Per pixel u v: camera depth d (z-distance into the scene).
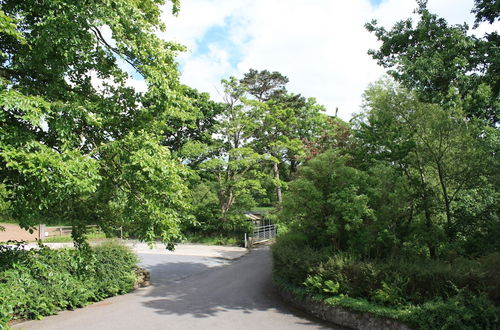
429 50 9.38
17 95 5.10
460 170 11.28
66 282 7.60
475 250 10.44
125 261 12.85
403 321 7.74
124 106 7.86
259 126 27.41
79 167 5.52
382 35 10.59
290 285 10.88
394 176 10.91
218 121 28.36
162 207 7.18
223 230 26.34
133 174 6.80
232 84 25.95
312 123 30.39
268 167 33.53
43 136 6.49
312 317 9.47
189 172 7.78
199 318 9.19
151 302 10.96
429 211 11.45
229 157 26.22
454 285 7.74
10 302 5.53
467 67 8.89
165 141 29.22
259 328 8.44
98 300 11.20
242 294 12.02
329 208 11.56
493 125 10.81
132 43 6.72
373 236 10.77
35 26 6.03
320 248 12.53
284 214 12.26
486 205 10.79
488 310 7.01
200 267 17.50
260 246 25.00
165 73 7.88
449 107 9.30
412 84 9.05
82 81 7.71
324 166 11.68
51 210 7.47
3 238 24.03
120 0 6.42
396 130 11.75
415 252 10.69
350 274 9.41
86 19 5.86
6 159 4.66
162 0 8.72
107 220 8.45
